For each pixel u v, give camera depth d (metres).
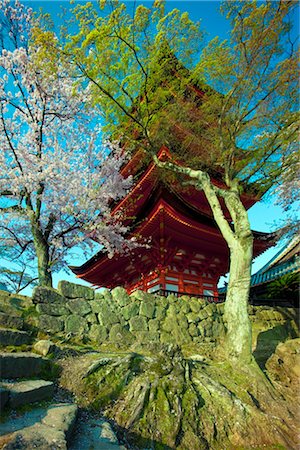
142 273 16.83
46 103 12.45
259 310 12.88
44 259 10.99
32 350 5.37
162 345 7.34
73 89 10.13
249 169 11.67
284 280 15.58
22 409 3.40
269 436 5.35
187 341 9.27
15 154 11.15
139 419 4.62
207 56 9.71
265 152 10.76
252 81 9.91
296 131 10.66
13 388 3.62
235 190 9.55
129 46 8.99
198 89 12.28
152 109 10.70
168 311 9.70
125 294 8.95
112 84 10.00
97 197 12.93
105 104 10.64
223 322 10.88
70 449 3.12
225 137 11.06
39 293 7.11
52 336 6.49
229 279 8.32
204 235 13.89
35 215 11.16
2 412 3.16
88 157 13.84
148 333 8.59
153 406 4.93
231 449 4.98
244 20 8.66
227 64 9.86
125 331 8.16
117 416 4.55
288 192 14.55
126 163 16.12
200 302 10.90
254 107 10.12
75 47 8.76
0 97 11.38
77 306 7.62
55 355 5.53
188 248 15.00
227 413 5.59
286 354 9.09
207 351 9.09
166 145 12.24
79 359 5.60
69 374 4.97
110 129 11.30
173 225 13.26
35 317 6.65
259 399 6.30
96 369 5.26
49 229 11.66
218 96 10.98
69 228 12.30
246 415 5.59
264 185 12.46
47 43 8.78
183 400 5.40
